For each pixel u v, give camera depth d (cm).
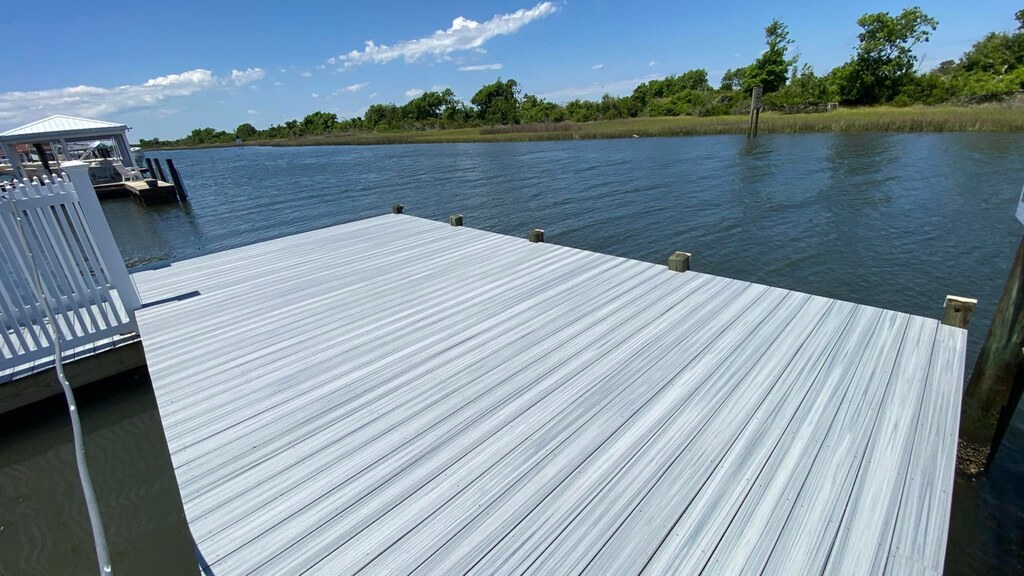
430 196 1439
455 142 3791
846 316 305
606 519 162
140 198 1612
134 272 487
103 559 129
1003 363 266
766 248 779
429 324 327
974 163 1319
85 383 358
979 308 547
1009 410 275
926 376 236
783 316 310
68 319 347
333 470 193
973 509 277
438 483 182
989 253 701
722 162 1680
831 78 3344
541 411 223
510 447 200
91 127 1825
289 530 165
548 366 263
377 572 147
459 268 445
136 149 3105
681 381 242
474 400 235
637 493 172
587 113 4322
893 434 196
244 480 190
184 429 225
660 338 289
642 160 1883
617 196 1230
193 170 2930
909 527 154
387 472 190
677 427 207
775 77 3497
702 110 3784
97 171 1888
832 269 682
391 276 432
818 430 201
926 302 574
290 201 1559
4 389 329
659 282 382
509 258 468
